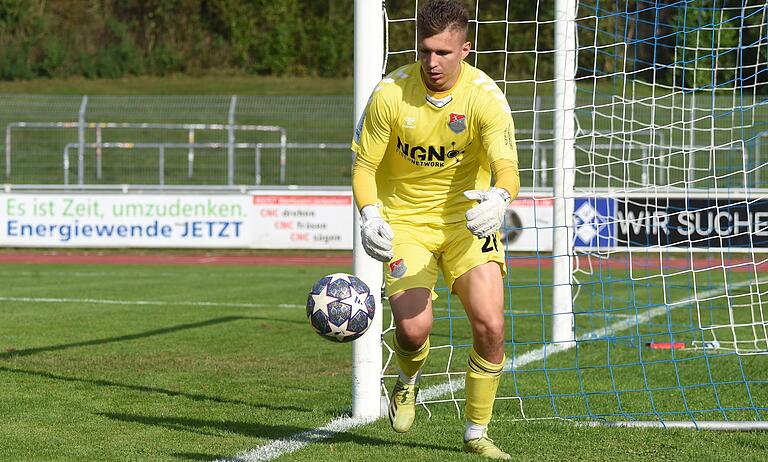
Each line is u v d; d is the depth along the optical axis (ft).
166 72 500.33
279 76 496.23
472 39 320.70
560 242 106.42
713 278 196.34
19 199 263.90
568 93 101.35
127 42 499.92
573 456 58.44
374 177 55.52
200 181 329.31
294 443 61.67
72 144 314.96
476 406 57.82
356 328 54.65
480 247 55.62
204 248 263.29
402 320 55.31
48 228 263.70
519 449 60.13
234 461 56.95
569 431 65.62
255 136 346.74
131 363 95.35
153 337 114.21
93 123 333.83
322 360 98.53
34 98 354.54
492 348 56.08
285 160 335.06
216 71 500.33
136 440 62.49
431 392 81.46
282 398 78.18
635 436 64.18
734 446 61.36
